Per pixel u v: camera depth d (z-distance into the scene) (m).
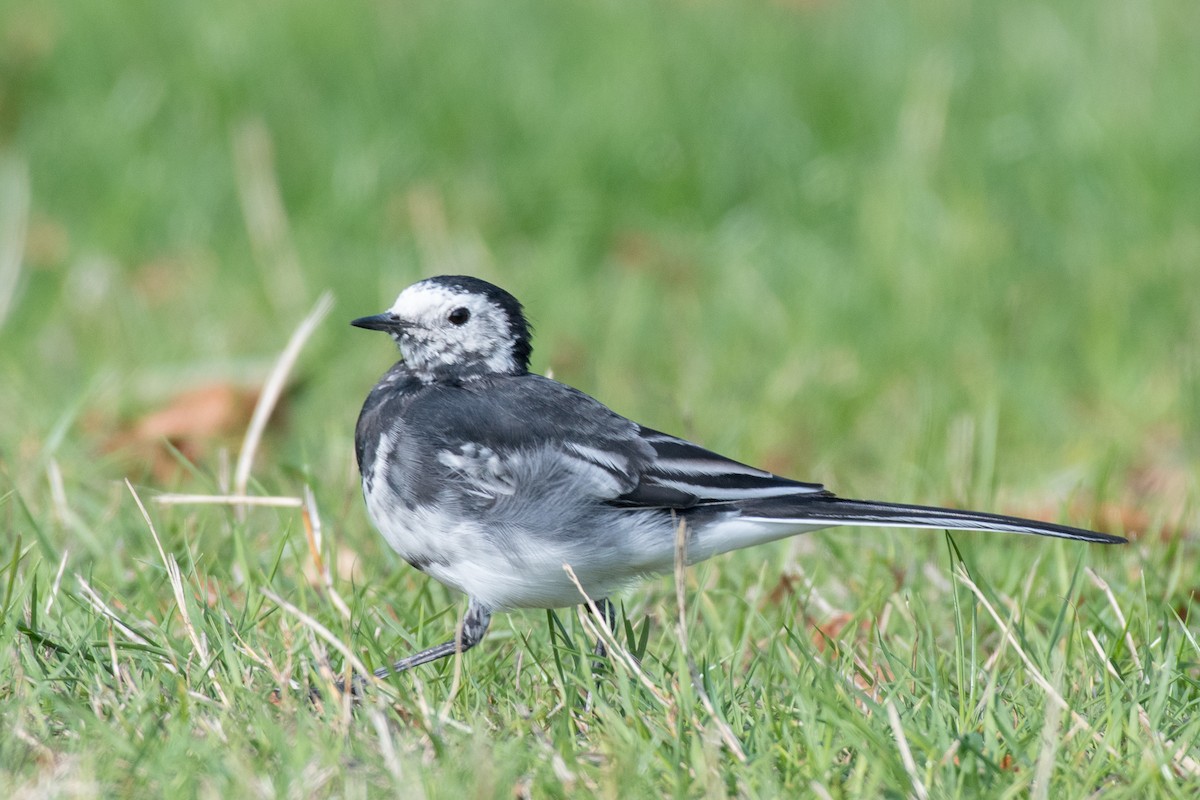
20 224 14.28
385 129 16.41
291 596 8.44
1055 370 13.57
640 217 16.12
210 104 16.66
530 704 7.22
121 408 12.28
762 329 14.04
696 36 17.88
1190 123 15.96
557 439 7.98
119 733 6.47
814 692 6.71
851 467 12.11
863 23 18.61
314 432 11.88
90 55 17.39
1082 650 7.62
